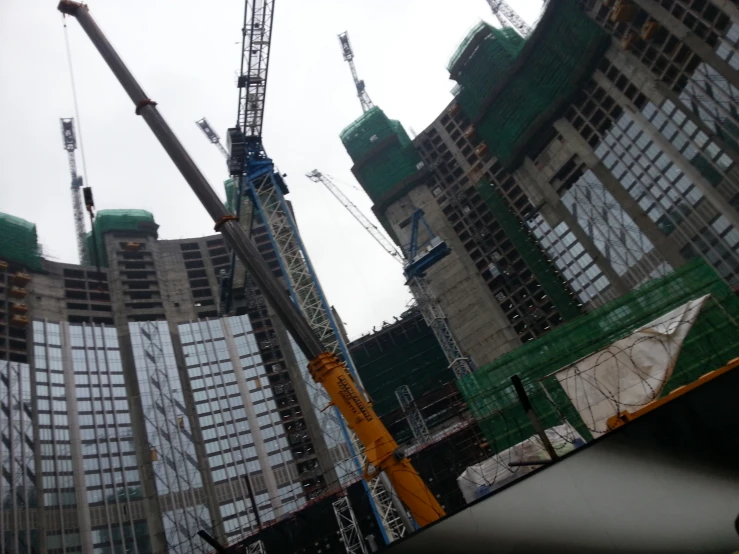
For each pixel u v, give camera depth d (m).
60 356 125.44
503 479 31.08
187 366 132.88
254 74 79.62
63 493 106.00
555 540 9.87
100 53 39.59
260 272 29.88
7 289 130.25
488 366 55.03
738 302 47.12
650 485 9.85
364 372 153.12
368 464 26.22
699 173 104.25
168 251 160.38
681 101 108.81
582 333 54.16
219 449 119.88
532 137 139.62
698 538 9.21
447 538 10.41
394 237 177.12
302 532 94.69
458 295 142.12
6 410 110.69
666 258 108.50
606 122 125.50
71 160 195.50
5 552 94.00
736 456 9.55
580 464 10.39
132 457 116.62
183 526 107.50
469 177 158.00
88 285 144.88
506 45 154.62
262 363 135.62
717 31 100.56
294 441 123.19
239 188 85.25
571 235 128.12
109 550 102.38
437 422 129.50
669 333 29.89
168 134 35.34
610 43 124.50
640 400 28.98
